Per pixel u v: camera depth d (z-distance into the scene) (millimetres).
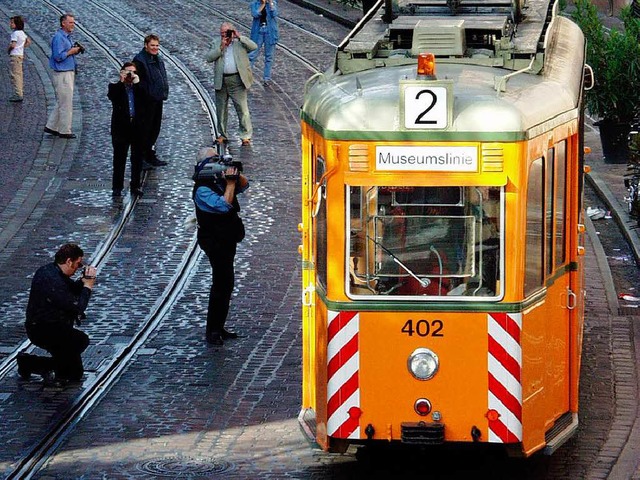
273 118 94250
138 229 69500
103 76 106500
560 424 40062
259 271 63094
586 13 85688
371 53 40438
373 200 36312
